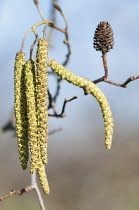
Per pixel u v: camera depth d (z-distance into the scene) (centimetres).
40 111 47
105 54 50
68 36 60
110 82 50
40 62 47
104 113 47
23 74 48
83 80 47
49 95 58
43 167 47
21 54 48
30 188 57
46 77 47
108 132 47
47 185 46
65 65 61
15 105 48
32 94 47
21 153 48
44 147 47
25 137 48
